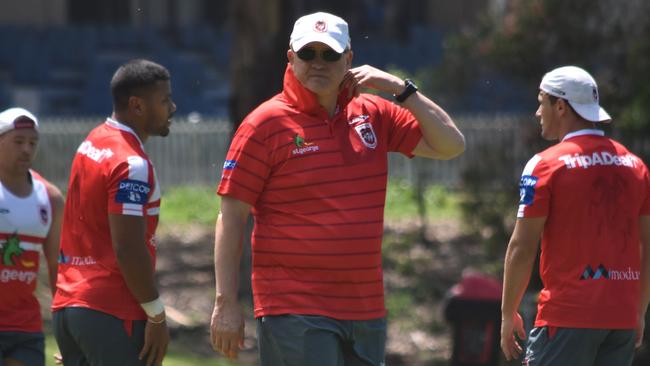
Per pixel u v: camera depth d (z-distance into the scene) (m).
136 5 112.06
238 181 17.03
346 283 16.94
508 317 19.00
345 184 16.95
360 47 106.00
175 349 39.56
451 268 54.44
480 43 50.66
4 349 20.89
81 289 18.39
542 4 47.16
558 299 18.34
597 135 18.70
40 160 76.12
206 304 46.94
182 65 99.44
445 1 117.00
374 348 17.44
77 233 18.59
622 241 18.38
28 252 20.94
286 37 47.41
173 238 60.75
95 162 18.36
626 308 18.33
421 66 106.50
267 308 17.16
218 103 98.31
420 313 48.44
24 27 102.88
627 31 46.94
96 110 95.62
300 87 16.94
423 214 61.62
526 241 18.48
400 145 18.19
